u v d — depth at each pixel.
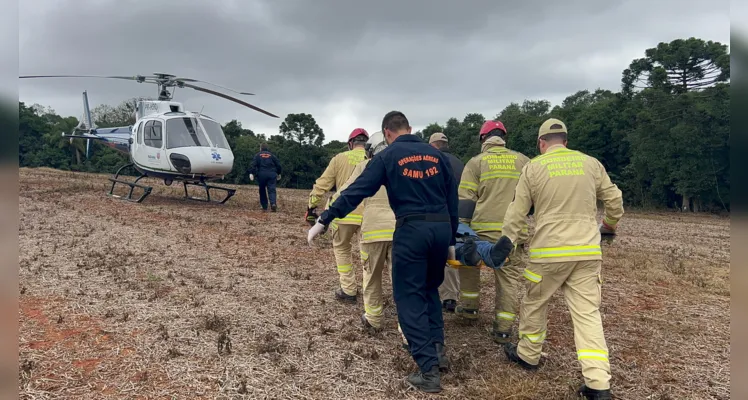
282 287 6.12
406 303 3.71
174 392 3.39
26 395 3.21
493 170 4.68
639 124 30.48
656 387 3.73
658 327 5.11
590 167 3.76
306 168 55.53
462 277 5.07
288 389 3.51
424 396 3.50
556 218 3.65
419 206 3.67
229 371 3.72
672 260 9.41
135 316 4.81
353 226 5.50
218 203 14.52
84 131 16.92
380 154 3.76
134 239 8.57
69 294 5.39
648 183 32.38
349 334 4.60
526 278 3.85
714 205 28.66
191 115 13.42
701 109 27.44
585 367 3.40
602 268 8.26
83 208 12.08
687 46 32.06
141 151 13.47
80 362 3.77
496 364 4.09
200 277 6.34
